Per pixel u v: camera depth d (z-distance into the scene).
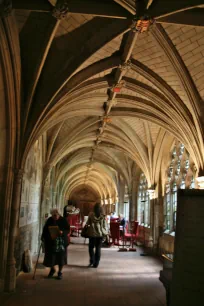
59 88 7.48
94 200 42.56
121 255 11.66
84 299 5.73
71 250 12.59
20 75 6.66
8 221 6.69
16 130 7.02
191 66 7.51
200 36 6.66
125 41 7.14
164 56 7.46
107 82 9.03
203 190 2.15
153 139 13.36
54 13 5.53
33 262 9.38
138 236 17.55
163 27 6.60
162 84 8.43
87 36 6.79
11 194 6.86
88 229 9.05
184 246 2.06
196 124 8.40
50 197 15.68
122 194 23.14
